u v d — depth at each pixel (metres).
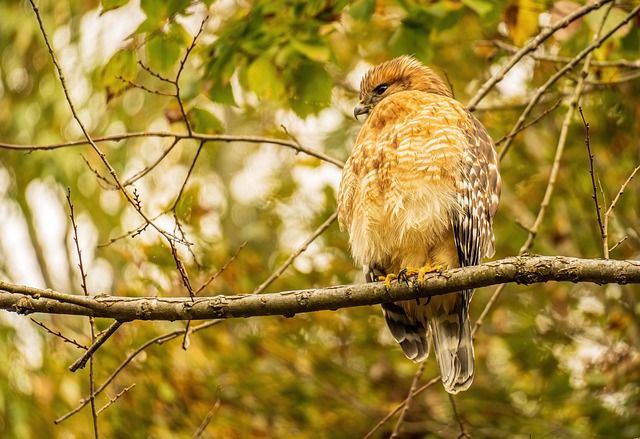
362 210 9.22
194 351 12.33
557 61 11.45
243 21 10.53
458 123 9.27
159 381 11.98
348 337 13.75
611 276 6.81
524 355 13.75
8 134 15.19
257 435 12.55
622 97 13.42
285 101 11.20
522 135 14.01
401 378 13.64
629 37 11.20
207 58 10.56
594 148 14.06
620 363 13.04
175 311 7.57
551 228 14.02
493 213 9.41
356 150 9.41
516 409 13.66
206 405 12.27
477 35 14.48
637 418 12.89
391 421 13.31
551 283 14.15
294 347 13.36
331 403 13.31
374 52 13.66
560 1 10.61
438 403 13.60
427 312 9.15
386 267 9.40
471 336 9.07
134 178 9.09
